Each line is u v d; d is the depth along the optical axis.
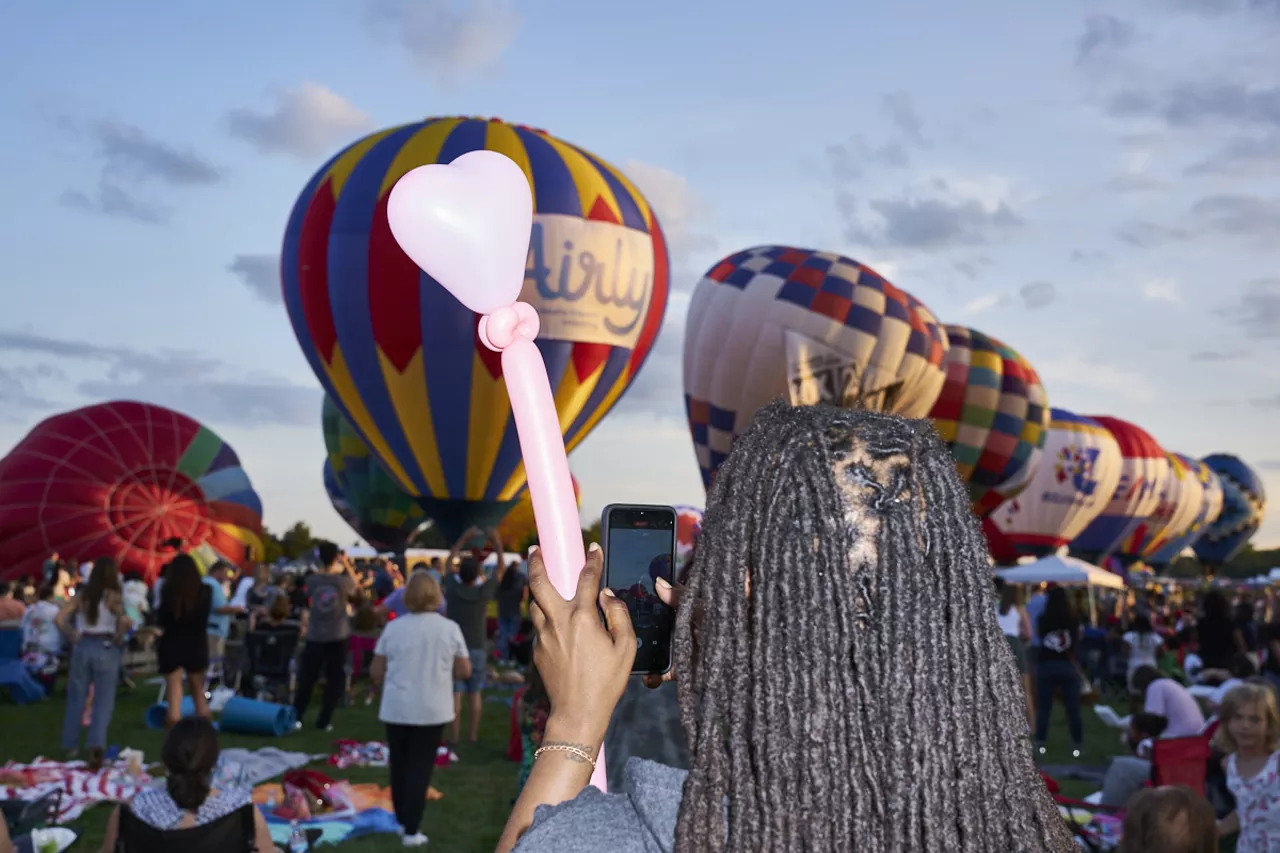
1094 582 18.81
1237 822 4.60
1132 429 38.72
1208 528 54.66
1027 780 0.92
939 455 0.98
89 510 21.78
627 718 2.87
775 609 0.91
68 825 6.23
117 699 11.68
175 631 8.97
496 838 6.20
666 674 1.09
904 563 0.92
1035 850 0.90
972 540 0.96
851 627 0.90
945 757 0.88
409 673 5.93
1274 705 4.23
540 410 1.02
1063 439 34.53
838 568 0.91
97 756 7.79
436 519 15.64
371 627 11.52
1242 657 7.77
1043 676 9.91
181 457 22.81
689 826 0.89
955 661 0.91
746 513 0.95
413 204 1.01
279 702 10.88
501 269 1.02
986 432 23.92
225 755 8.12
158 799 3.25
